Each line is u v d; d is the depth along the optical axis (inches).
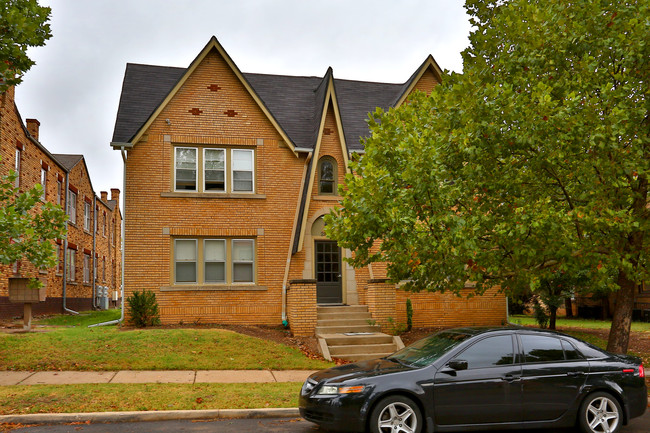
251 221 713.6
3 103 754.8
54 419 328.5
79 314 1029.8
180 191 698.8
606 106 380.2
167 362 489.1
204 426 325.1
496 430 323.9
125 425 325.7
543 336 320.2
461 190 414.9
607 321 1003.3
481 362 304.2
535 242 394.3
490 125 377.1
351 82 862.5
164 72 802.2
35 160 904.9
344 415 284.5
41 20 407.8
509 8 423.5
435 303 723.4
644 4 388.5
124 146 673.0
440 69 788.0
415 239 406.6
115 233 1750.7
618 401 317.1
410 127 432.1
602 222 373.1
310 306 634.2
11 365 464.8
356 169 436.5
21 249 424.8
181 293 682.2
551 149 375.2
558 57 410.6
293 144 725.3
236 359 510.9
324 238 732.7
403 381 290.8
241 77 719.1
